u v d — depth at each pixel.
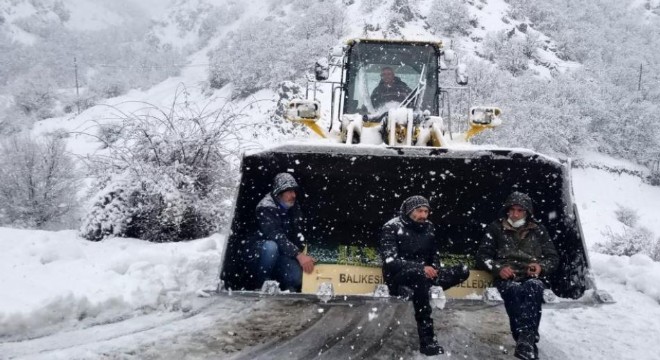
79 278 6.12
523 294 4.34
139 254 6.88
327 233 5.98
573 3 80.00
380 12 64.75
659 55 69.88
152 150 8.98
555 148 43.72
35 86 69.81
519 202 4.74
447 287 4.78
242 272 4.97
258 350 4.75
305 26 63.75
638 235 13.07
